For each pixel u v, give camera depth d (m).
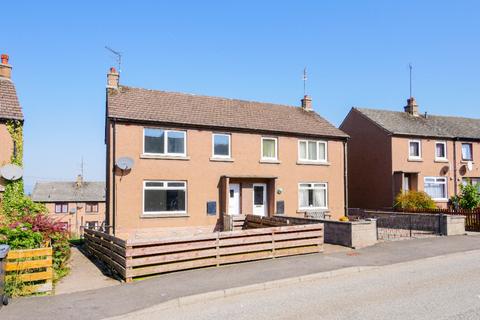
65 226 12.37
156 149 18.98
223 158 20.41
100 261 13.31
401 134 27.30
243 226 19.23
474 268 10.79
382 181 27.56
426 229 18.59
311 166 22.94
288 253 12.70
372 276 10.16
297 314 7.21
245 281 9.47
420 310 7.21
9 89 16.77
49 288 9.16
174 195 19.20
